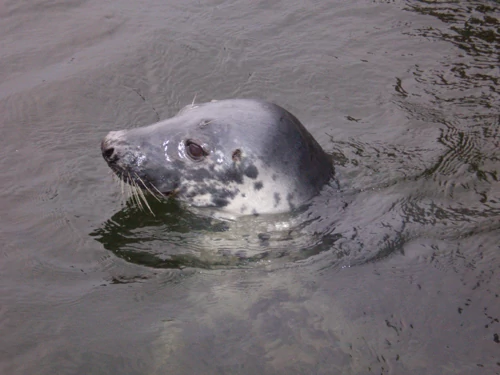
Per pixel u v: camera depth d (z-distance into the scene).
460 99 2.12
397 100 2.13
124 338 1.62
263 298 1.69
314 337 1.62
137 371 1.58
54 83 2.19
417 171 1.91
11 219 1.84
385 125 2.06
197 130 1.81
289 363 1.59
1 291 1.70
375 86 2.18
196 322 1.65
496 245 1.74
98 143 2.03
